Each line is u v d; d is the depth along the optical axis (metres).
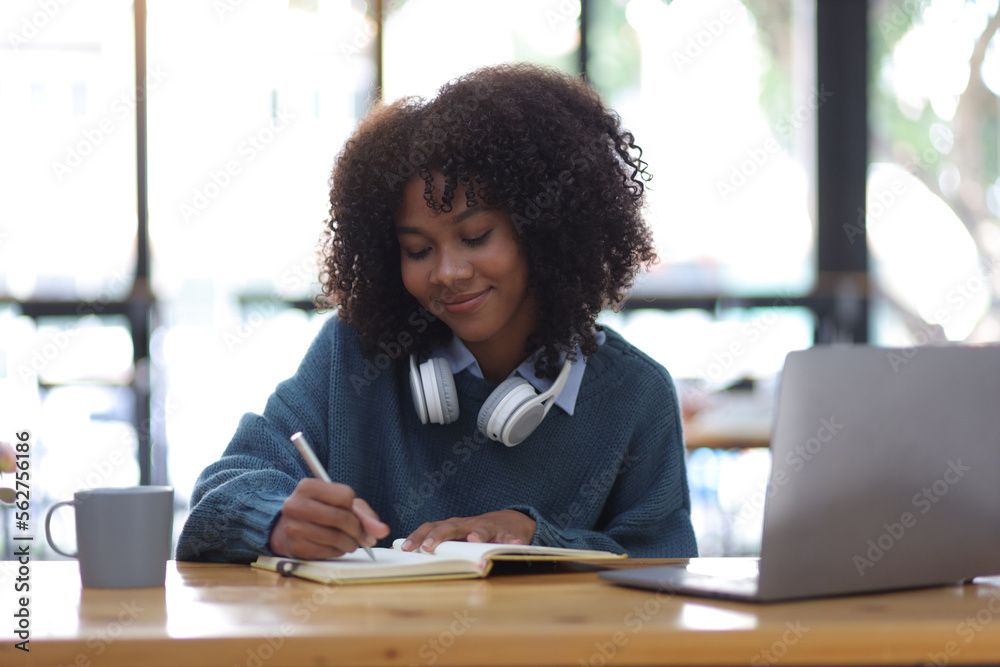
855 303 4.02
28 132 3.65
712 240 3.99
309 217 3.77
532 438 1.41
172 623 0.76
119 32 3.68
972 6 4.10
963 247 4.09
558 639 0.71
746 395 3.91
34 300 3.64
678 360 3.93
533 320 1.42
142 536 0.94
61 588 0.95
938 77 4.06
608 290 1.54
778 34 4.01
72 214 3.67
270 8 3.73
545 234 1.37
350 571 0.95
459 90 1.37
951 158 4.06
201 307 3.72
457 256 1.31
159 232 3.71
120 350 3.67
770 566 0.85
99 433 3.62
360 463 1.42
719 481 3.67
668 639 0.72
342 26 3.76
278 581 0.99
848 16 4.05
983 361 0.95
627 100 3.95
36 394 3.61
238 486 1.16
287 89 3.75
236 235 3.74
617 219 1.47
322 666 0.70
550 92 1.45
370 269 1.42
